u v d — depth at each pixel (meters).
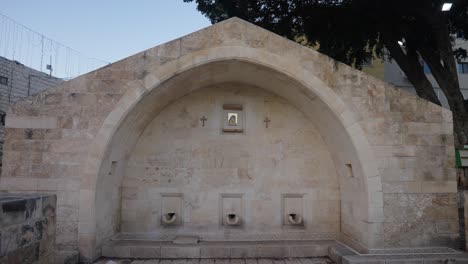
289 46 7.36
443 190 7.16
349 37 10.84
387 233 6.95
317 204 8.65
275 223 8.55
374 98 7.32
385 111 7.29
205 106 8.82
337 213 8.62
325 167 8.78
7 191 6.79
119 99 7.05
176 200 8.52
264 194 8.63
